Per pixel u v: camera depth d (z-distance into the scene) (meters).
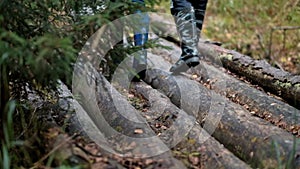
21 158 2.48
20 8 2.55
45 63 2.37
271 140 2.76
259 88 4.12
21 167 2.39
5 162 2.18
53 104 3.01
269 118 3.31
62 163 2.27
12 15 2.54
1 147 2.49
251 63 4.30
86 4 2.74
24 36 2.62
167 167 2.35
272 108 3.38
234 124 3.05
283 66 5.25
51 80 2.66
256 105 3.51
